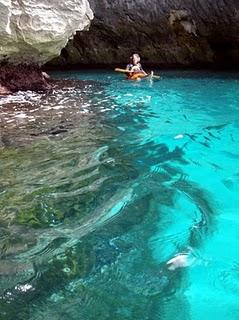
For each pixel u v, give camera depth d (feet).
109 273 9.22
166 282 9.06
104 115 22.70
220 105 25.95
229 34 42.91
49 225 11.19
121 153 17.02
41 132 19.02
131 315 7.96
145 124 21.38
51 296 8.41
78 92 28.60
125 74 38.60
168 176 15.15
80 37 43.34
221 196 13.84
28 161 15.52
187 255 10.21
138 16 42.78
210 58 44.75
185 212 12.50
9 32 24.06
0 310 7.98
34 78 28.71
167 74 39.27
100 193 13.24
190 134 20.08
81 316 7.86
